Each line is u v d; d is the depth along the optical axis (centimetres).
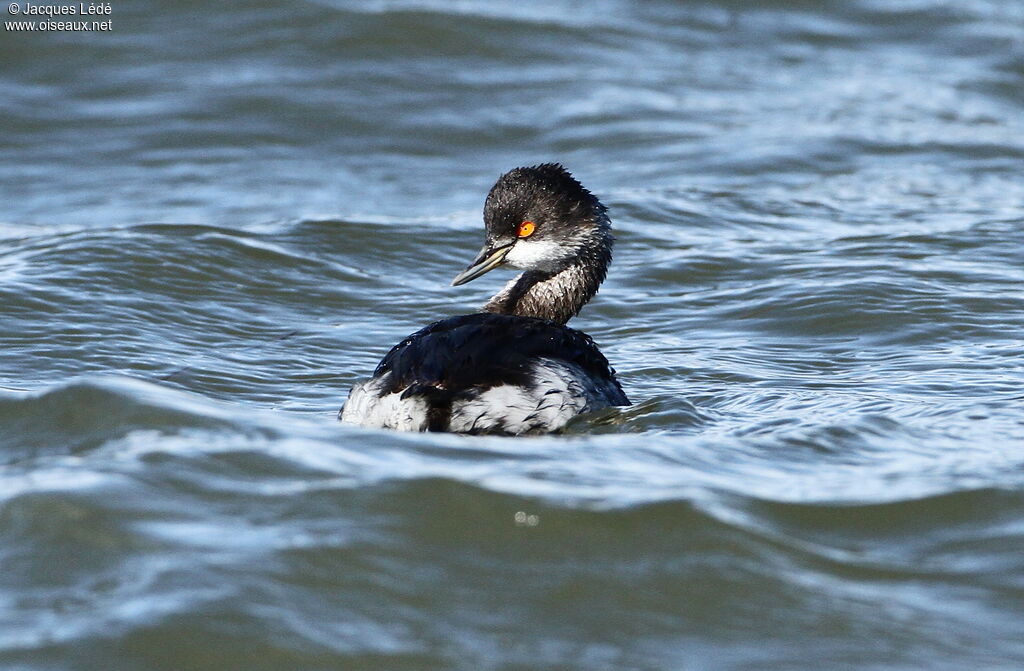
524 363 940
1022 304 1383
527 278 1224
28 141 2084
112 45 2384
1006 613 690
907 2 2722
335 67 2333
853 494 829
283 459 827
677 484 822
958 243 1611
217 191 1916
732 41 2534
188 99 2220
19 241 1603
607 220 1229
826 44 2539
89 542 723
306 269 1541
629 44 2483
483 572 713
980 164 1972
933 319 1346
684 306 1439
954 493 827
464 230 1714
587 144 2083
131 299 1399
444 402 906
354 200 1883
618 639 664
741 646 661
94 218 1800
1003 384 1141
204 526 739
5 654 628
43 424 906
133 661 626
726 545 746
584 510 773
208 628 648
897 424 991
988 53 2502
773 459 902
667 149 2039
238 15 2480
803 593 706
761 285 1481
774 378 1198
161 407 916
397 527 749
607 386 1006
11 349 1245
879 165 1967
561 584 709
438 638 657
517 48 2423
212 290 1454
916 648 659
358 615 671
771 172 1939
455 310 1449
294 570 700
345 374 1243
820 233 1678
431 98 2247
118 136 2103
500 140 2114
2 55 2334
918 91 2308
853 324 1349
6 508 761
